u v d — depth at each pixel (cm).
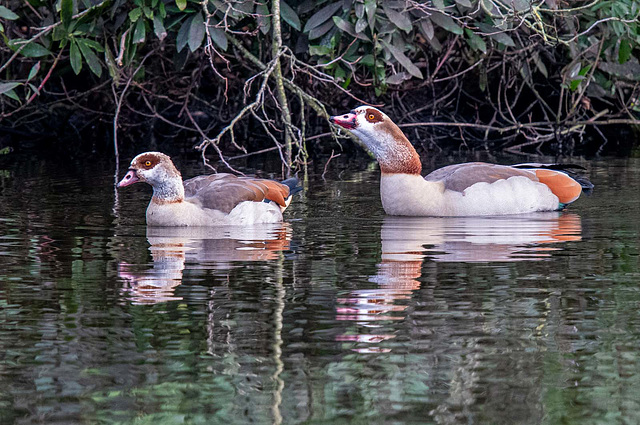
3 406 664
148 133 2353
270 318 839
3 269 1012
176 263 1041
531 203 1360
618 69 2086
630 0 1817
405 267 1018
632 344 775
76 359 746
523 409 659
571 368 723
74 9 1647
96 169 1822
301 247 1128
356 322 827
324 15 1680
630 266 1018
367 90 2214
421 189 1345
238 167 1869
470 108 2455
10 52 2072
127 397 679
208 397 679
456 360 742
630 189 1555
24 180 1667
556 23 2086
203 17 1641
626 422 638
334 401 671
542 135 2242
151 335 798
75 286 946
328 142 2272
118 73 1802
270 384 700
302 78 2077
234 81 2230
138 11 1617
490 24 1814
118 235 1208
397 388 693
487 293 915
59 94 2156
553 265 1024
